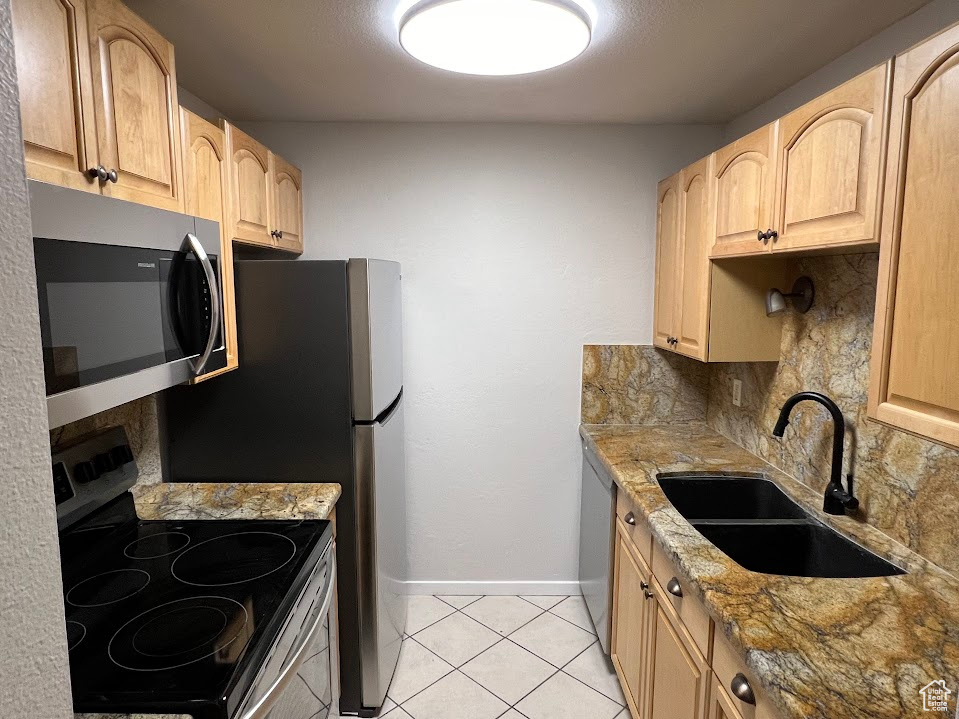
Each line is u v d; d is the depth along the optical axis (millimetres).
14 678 441
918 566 1480
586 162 2842
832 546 1754
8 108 425
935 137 1007
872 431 1725
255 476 2129
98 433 1704
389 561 2342
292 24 1702
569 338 2951
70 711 506
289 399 2098
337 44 1848
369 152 2828
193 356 1455
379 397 2184
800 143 1537
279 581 1436
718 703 1351
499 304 2928
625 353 2951
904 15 1631
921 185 1042
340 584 2170
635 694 2053
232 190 1947
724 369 2775
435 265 2900
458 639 2717
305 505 1903
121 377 1156
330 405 2096
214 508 1890
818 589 1368
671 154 2834
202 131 1712
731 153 1958
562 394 2992
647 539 1921
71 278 1011
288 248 2611
